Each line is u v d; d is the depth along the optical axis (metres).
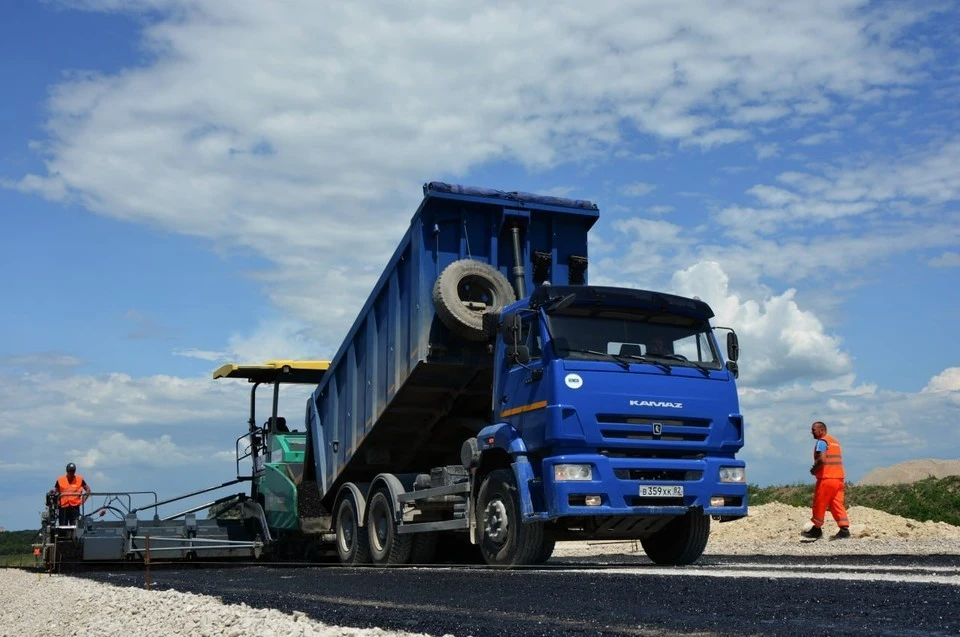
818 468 15.19
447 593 7.30
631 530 9.88
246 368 16.50
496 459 10.62
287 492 15.86
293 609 7.05
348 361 14.38
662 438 9.69
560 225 12.95
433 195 12.06
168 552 16.83
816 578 6.54
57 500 17.73
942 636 4.09
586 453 9.42
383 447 14.03
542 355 9.73
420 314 12.09
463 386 12.59
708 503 9.73
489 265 12.18
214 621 6.84
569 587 6.85
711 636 4.42
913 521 16.48
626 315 10.08
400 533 12.22
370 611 6.38
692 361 10.19
